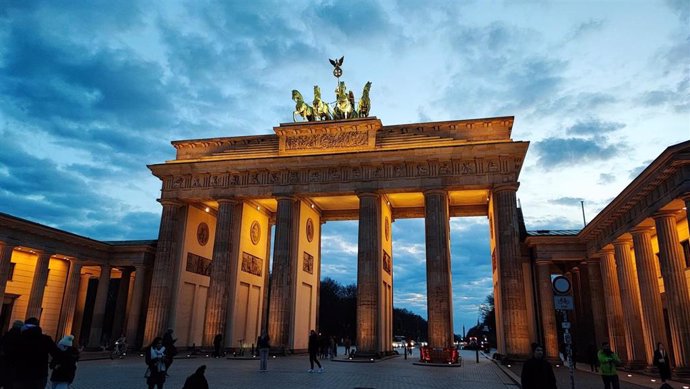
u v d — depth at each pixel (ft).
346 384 112.68
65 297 253.03
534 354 60.23
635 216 164.96
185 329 245.45
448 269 216.95
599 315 214.28
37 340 54.34
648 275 163.73
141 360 193.57
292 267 236.22
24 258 249.34
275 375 131.75
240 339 242.99
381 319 224.53
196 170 246.88
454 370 160.56
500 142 216.74
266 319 272.51
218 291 230.48
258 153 251.39
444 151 221.05
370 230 224.94
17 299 244.63
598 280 217.56
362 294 216.95
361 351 209.15
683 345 139.33
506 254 209.05
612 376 92.63
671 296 143.23
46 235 236.84
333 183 234.17
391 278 262.67
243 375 131.03
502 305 207.92
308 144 243.81
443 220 220.43
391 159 227.20
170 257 241.76
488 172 220.02
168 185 251.39
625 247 187.42
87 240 259.19
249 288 257.55
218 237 238.48
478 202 263.70
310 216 264.72
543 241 224.53
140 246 272.31
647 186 146.92
